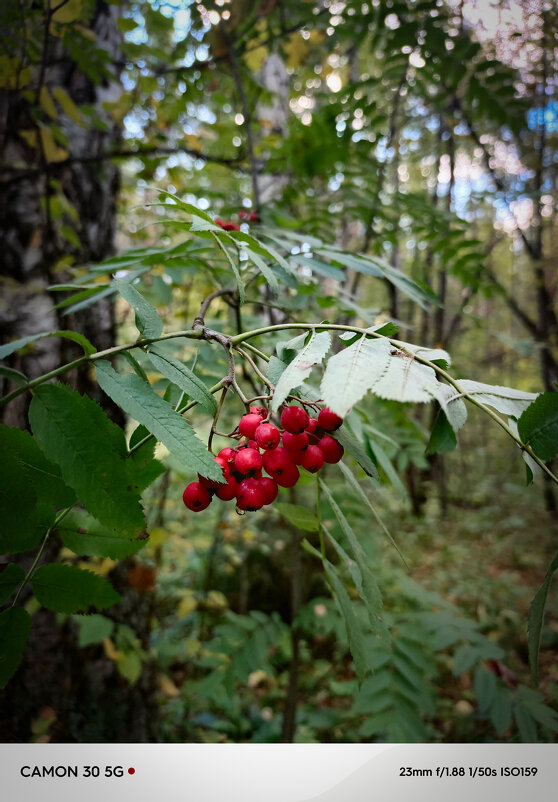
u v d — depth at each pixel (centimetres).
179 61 46
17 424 40
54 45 42
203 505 19
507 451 168
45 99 36
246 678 40
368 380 15
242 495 19
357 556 21
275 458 18
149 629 52
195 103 48
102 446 16
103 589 17
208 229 18
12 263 41
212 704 62
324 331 18
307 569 75
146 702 50
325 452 19
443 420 17
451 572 103
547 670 63
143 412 17
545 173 58
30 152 42
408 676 34
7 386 40
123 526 16
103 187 47
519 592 88
